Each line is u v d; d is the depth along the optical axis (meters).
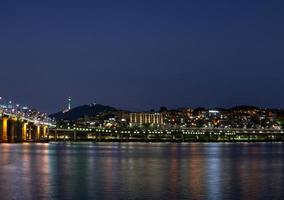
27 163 160.12
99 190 94.00
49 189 95.06
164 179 112.88
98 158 194.88
